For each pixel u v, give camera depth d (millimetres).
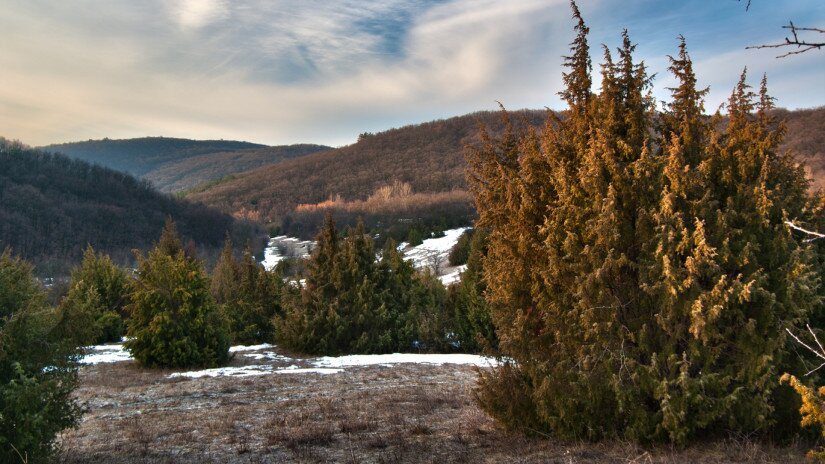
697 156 7625
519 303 8297
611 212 7141
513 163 9336
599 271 7078
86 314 6758
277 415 10305
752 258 6754
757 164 7289
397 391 12859
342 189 138750
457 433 8688
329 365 17734
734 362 6832
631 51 8102
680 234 6953
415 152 160250
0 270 6316
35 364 6230
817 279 6555
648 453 6418
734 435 6773
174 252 32219
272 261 78812
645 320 7238
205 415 10406
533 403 7992
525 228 8234
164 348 16953
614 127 8008
